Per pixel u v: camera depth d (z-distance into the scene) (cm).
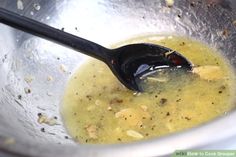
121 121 33
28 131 31
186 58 37
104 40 41
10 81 35
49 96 36
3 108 32
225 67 37
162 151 22
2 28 36
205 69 36
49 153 22
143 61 36
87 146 23
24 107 34
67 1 40
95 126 33
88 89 37
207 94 34
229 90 34
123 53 35
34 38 37
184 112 33
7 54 36
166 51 36
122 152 22
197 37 39
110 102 35
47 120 34
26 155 23
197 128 23
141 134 32
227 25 38
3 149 23
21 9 38
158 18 41
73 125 34
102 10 41
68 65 38
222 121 23
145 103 34
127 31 41
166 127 32
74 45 33
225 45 38
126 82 35
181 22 40
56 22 39
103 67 38
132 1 41
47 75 37
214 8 38
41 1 38
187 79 36
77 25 40
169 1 40
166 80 36
